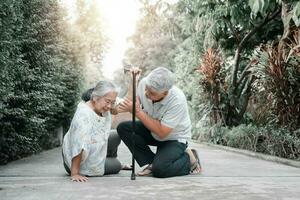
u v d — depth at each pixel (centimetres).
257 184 336
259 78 692
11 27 430
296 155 569
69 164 367
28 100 573
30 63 616
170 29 1053
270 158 591
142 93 385
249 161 561
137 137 395
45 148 801
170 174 373
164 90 357
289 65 615
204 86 970
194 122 1150
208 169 449
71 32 972
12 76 491
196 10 857
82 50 1101
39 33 622
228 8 774
